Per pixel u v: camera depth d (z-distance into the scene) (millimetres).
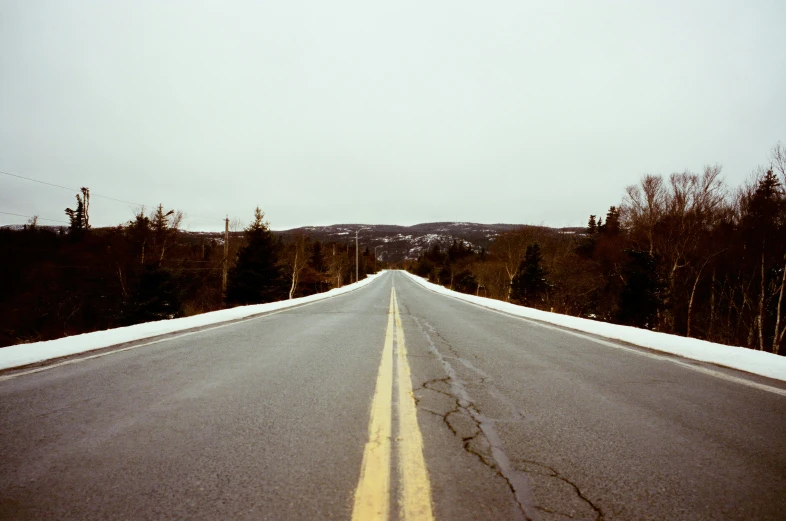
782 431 2701
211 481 1948
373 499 1810
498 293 38812
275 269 28812
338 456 2234
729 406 3227
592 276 31328
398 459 2199
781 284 19141
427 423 2766
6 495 1795
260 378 3986
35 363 4559
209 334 7090
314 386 3699
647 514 1737
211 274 36094
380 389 3607
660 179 25078
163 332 7250
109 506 1731
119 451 2260
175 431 2566
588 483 1984
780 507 1790
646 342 6496
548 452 2330
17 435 2465
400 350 5676
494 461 2203
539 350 5785
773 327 21781
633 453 2332
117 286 26453
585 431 2660
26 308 21938
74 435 2479
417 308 13727
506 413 3004
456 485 1944
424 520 1663
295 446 2355
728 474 2094
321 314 11273
